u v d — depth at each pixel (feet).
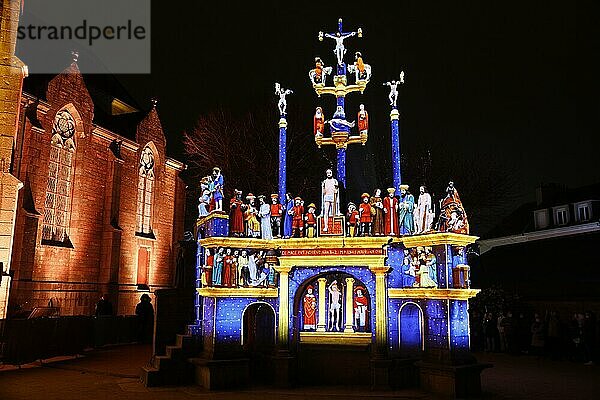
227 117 133.28
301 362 48.01
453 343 42.78
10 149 83.82
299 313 48.96
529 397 42.32
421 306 46.03
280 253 48.96
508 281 102.27
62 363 63.46
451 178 130.62
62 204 110.63
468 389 41.63
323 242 47.21
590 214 120.06
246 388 44.75
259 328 51.24
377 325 45.96
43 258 103.30
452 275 44.93
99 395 42.16
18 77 85.92
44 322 64.39
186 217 157.38
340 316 50.67
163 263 142.20
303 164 126.93
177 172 151.33
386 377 44.65
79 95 114.73
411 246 47.26
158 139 142.20
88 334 80.02
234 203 49.32
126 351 78.02
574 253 101.04
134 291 127.65
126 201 128.98
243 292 47.03
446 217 45.88
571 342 70.90
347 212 50.42
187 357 47.39
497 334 82.99
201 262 52.34
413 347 46.75
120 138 126.93
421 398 40.98
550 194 138.00
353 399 40.42
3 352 57.98
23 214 95.91
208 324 46.98
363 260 46.80
